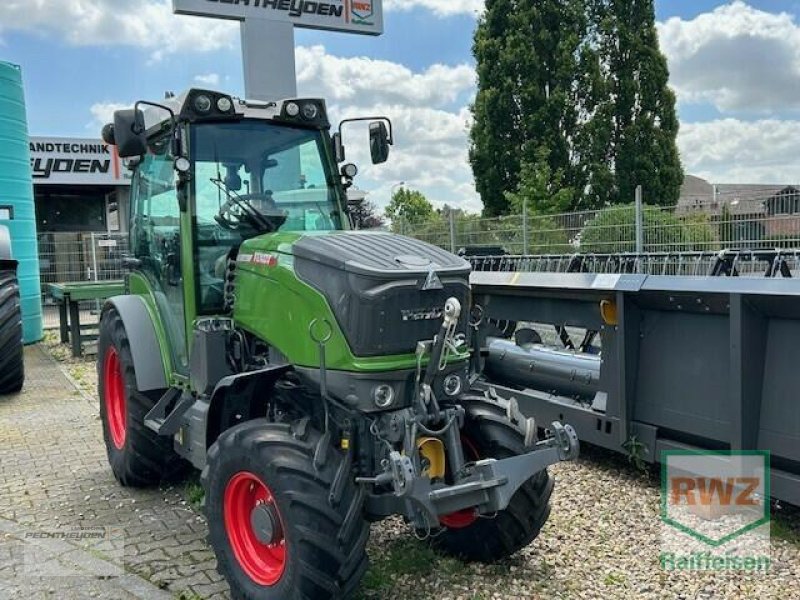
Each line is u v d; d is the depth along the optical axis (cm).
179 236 410
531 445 332
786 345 386
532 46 2100
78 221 1991
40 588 345
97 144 1827
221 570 328
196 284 397
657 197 2122
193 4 1152
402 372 312
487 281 566
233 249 399
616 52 2127
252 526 314
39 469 535
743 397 391
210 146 408
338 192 447
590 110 2134
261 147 423
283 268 338
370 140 450
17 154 1138
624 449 465
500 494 303
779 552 371
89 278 1535
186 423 381
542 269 709
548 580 345
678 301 427
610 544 383
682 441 443
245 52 1213
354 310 307
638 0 2125
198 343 378
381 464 303
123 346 465
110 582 351
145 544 397
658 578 346
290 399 346
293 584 286
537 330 680
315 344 319
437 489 293
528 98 2095
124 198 1919
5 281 787
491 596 330
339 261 313
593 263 657
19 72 1130
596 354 538
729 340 406
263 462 298
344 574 288
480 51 2145
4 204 1117
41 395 798
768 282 380
